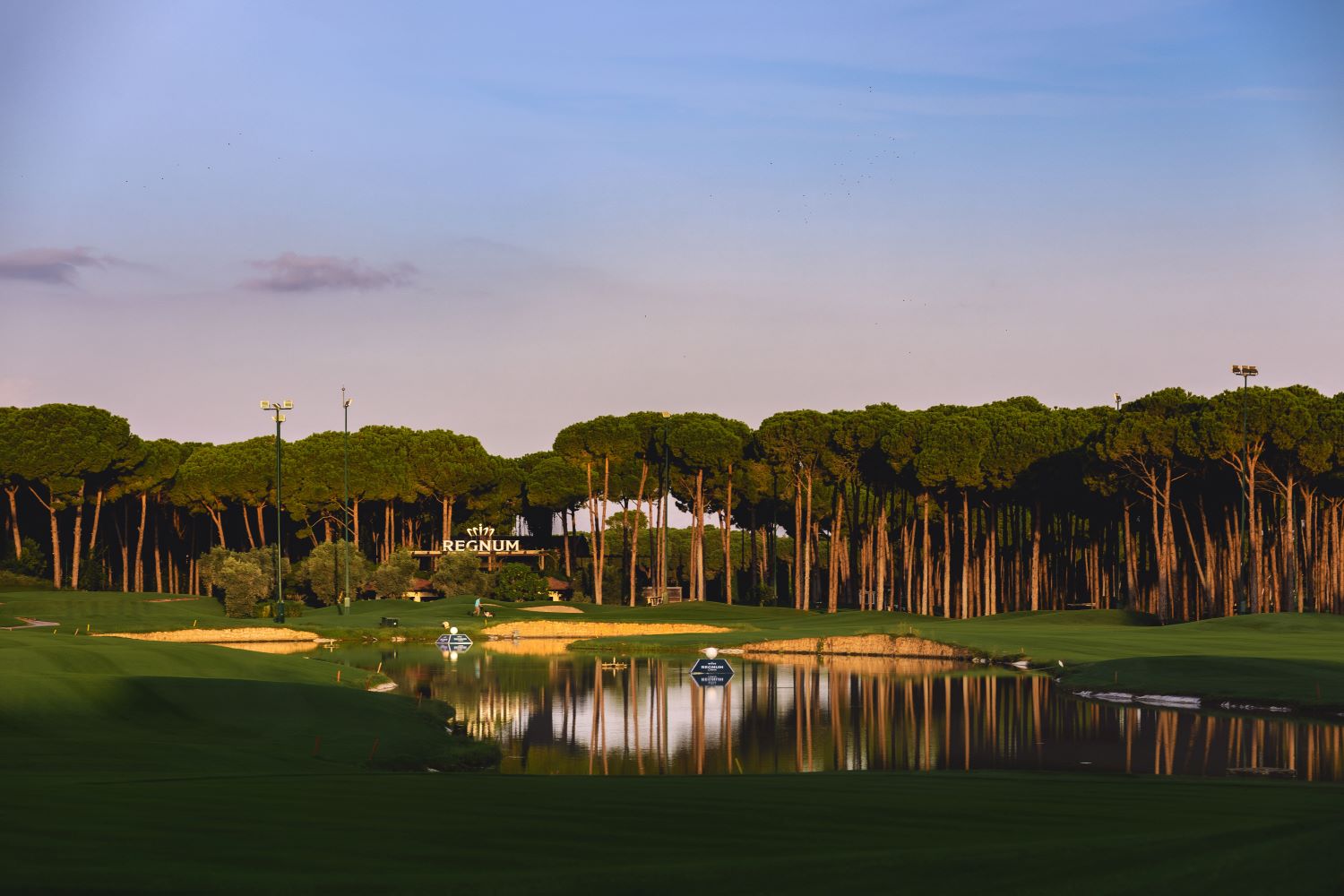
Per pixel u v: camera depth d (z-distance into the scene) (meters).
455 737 45.72
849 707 56.81
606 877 17.75
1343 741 44.44
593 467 159.38
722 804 24.27
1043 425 131.38
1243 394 109.44
